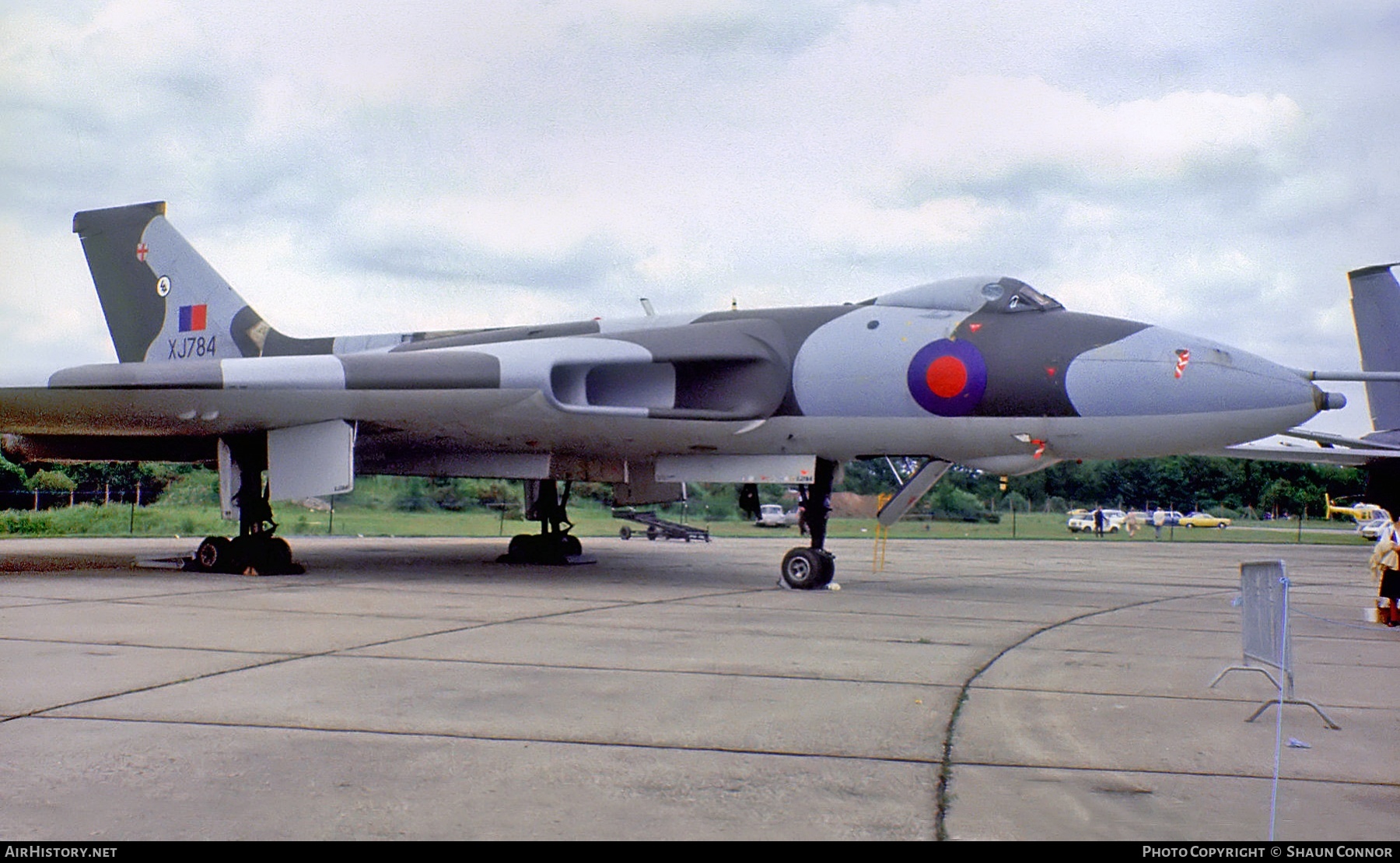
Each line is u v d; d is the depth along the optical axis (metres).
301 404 12.52
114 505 30.70
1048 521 48.78
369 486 36.22
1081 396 11.18
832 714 5.55
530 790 4.11
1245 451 26.69
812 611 10.32
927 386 11.78
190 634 7.82
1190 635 9.23
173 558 15.97
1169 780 4.46
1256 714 5.68
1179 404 10.90
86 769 4.26
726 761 4.58
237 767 4.33
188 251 17.06
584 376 12.53
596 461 16.02
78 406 12.60
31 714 5.17
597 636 8.13
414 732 4.94
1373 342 27.11
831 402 12.30
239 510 13.92
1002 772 4.50
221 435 13.89
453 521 34.03
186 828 3.61
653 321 13.88
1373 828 3.87
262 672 6.30
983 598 12.25
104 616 8.90
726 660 7.15
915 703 5.86
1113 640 8.73
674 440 13.30
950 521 44.84
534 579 13.52
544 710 5.47
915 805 4.03
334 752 4.57
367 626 8.43
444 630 8.29
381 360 12.10
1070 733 5.25
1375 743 5.23
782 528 40.75
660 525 28.23
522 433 13.72
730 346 12.52
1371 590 16.39
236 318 16.61
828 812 3.91
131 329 17.59
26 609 9.32
